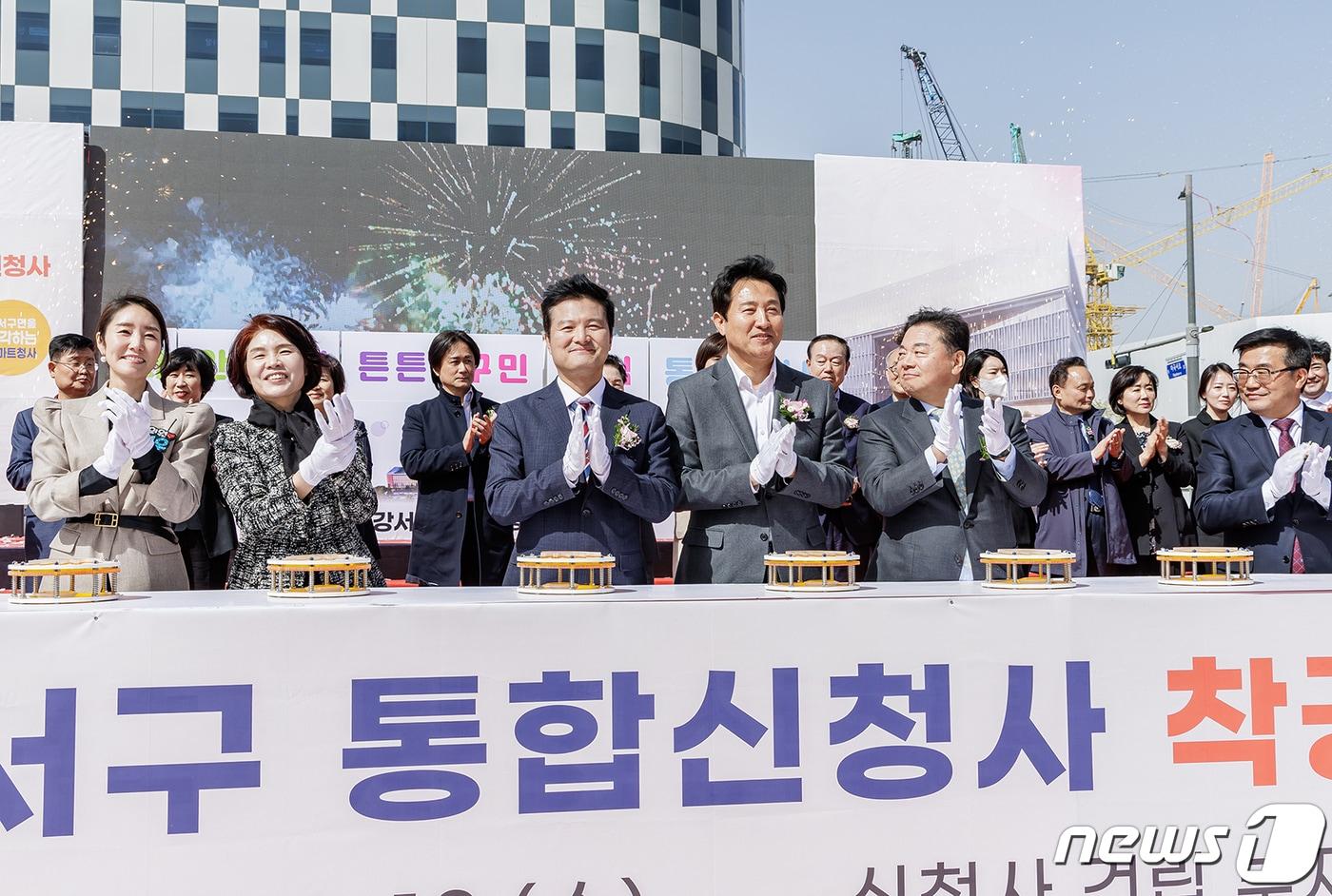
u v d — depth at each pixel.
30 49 16.88
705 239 5.71
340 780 1.65
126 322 2.30
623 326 5.65
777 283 2.55
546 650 1.70
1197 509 2.81
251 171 5.31
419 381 5.18
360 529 3.31
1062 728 1.81
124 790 1.60
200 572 3.17
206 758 1.62
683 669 1.73
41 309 4.99
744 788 1.74
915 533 2.51
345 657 1.65
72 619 1.59
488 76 17.77
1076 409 3.97
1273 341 2.75
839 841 1.76
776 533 2.43
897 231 5.75
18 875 1.58
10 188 4.98
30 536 3.64
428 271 5.48
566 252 5.61
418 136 17.67
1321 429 2.77
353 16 17.59
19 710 1.58
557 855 1.70
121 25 17.16
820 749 1.76
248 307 5.30
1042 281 5.80
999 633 1.80
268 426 2.36
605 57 18.00
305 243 5.36
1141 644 1.83
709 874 1.73
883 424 2.60
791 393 2.61
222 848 1.62
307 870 1.64
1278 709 1.84
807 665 1.76
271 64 17.50
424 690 1.67
